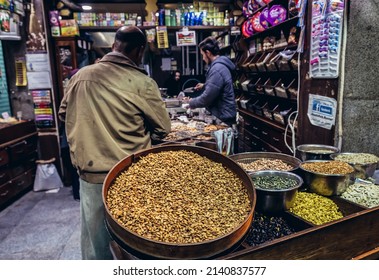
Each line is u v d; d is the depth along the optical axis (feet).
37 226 9.98
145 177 4.36
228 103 10.96
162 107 5.82
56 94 13.64
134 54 5.81
